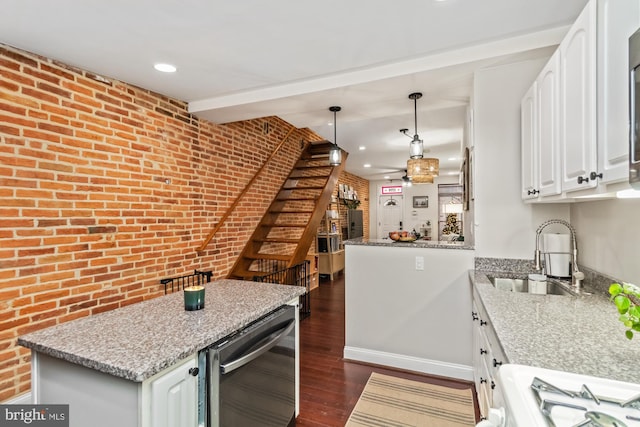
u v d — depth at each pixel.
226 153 3.86
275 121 4.88
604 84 1.16
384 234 10.62
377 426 2.04
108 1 1.71
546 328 1.31
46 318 2.19
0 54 2.02
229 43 2.18
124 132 2.73
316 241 6.29
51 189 2.24
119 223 2.67
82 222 2.42
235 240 4.02
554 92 1.66
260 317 1.64
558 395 0.79
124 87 2.75
